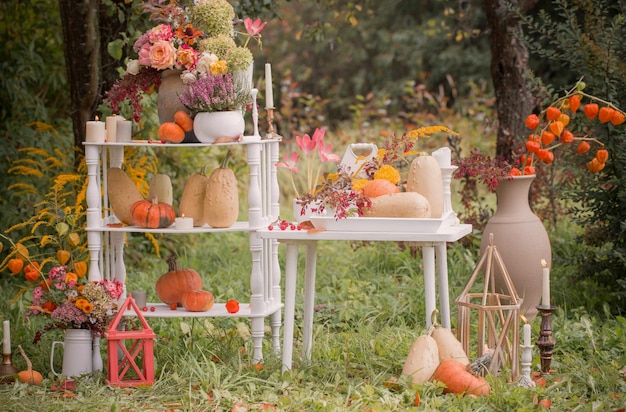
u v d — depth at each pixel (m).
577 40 6.25
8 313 6.25
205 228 5.11
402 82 18.73
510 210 5.56
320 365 4.96
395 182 4.96
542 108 7.91
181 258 8.13
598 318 5.93
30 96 8.38
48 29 8.79
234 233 9.03
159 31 5.00
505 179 5.53
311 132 14.88
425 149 12.31
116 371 4.80
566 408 4.26
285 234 4.69
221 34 5.11
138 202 5.11
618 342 5.34
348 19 9.36
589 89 6.19
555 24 6.42
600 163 5.79
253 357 5.11
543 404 4.23
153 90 5.37
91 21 6.95
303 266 7.73
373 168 5.00
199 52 5.07
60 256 5.32
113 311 5.05
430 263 4.90
